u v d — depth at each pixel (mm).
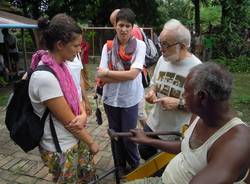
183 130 2018
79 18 13242
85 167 2188
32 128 1954
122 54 2768
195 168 1360
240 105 6113
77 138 2078
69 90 1972
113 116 3049
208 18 15227
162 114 2430
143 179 1684
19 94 1997
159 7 16766
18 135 1983
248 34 13055
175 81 2295
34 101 1931
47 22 1912
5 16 8516
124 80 2719
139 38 3328
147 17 14758
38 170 3492
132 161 3127
